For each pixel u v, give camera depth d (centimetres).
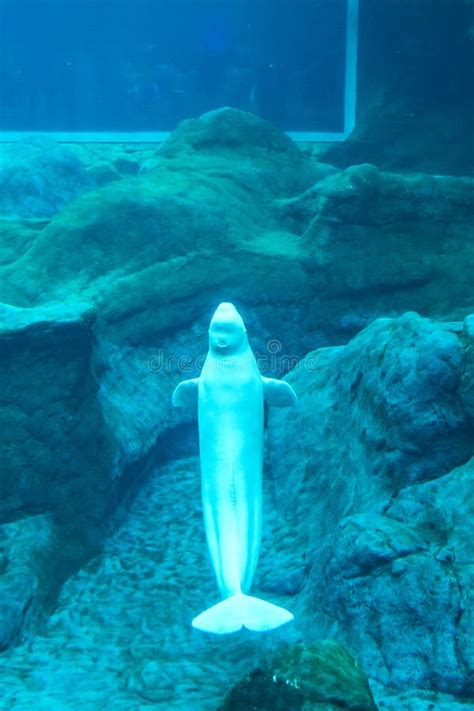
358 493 627
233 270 954
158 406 855
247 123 1248
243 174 1147
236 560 453
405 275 962
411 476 589
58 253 959
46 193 1378
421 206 997
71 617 605
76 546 682
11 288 932
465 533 517
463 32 1516
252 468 494
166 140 1266
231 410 493
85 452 712
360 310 952
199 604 612
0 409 691
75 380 715
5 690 498
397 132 1537
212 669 523
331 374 785
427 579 493
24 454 686
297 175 1214
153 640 569
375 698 454
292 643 534
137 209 991
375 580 508
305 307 949
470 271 969
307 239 995
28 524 667
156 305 912
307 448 747
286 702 375
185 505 784
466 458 584
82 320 714
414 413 595
